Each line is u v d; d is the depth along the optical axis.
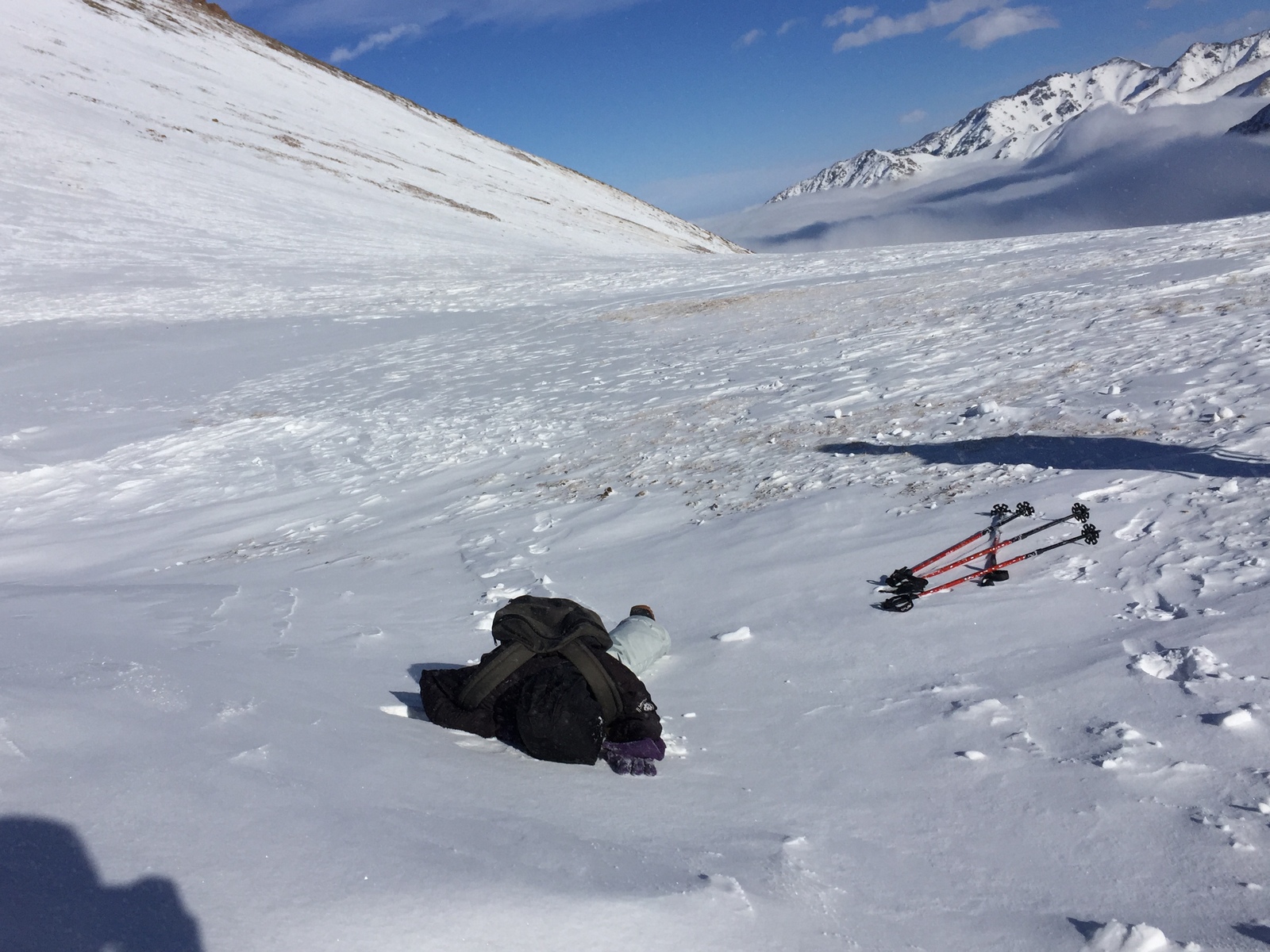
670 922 2.06
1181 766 2.96
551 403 13.66
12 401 17.75
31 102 49.41
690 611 5.41
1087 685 3.63
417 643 5.13
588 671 3.46
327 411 15.64
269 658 4.43
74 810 2.10
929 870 2.59
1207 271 13.61
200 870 1.95
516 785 3.01
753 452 8.81
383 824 2.33
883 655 4.33
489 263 38.78
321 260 37.03
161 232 38.03
